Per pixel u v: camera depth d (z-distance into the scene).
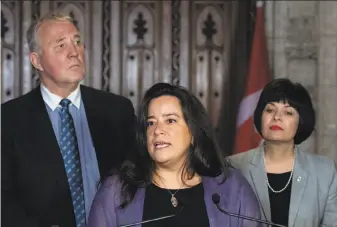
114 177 3.13
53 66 3.98
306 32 6.36
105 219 3.04
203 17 6.72
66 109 4.13
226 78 6.72
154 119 3.02
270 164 4.04
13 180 4.00
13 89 6.49
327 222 3.96
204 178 3.13
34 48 4.06
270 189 3.97
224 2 6.73
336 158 6.29
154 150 2.98
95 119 4.25
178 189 3.07
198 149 3.10
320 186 3.95
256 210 3.13
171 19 6.68
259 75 6.05
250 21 6.62
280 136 3.90
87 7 6.61
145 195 3.05
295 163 3.99
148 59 6.68
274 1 6.39
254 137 5.88
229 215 3.04
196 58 6.73
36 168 3.99
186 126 3.03
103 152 4.21
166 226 2.97
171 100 3.03
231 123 6.68
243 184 3.17
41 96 4.18
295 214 3.86
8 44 6.47
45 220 3.97
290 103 3.92
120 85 6.64
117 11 6.60
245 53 6.68
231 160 4.16
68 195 4.02
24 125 4.07
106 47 6.65
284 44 6.39
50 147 4.04
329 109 6.31
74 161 4.08
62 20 4.06
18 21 6.51
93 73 6.61
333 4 6.25
